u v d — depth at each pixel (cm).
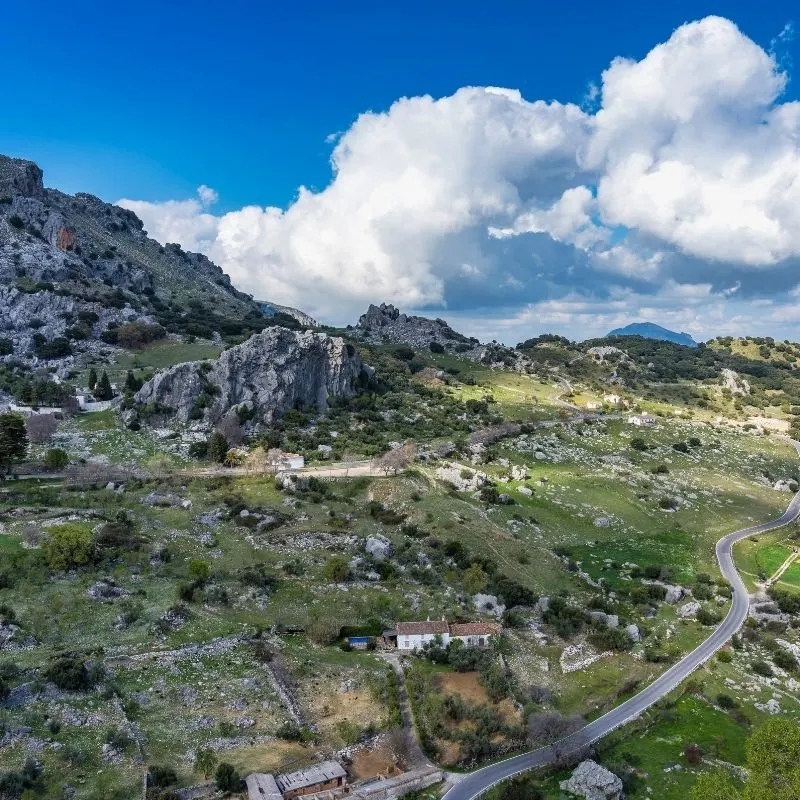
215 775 7650
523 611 13250
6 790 7000
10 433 16175
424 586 13412
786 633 13662
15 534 12556
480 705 9862
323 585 12825
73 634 9938
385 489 17550
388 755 8656
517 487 19462
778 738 7375
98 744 7975
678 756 9475
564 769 8875
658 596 14638
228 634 10638
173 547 13288
